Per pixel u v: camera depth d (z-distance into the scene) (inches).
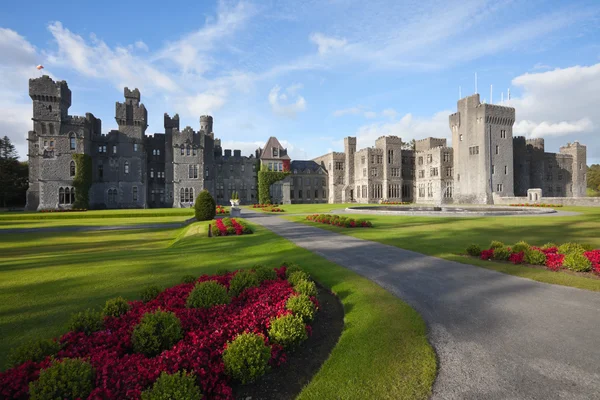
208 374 189.0
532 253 466.0
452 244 639.1
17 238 997.2
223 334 227.6
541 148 3277.6
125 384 170.7
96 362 186.1
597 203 1865.2
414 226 952.3
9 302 347.3
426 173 3208.7
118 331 231.8
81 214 1649.9
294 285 346.3
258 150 3627.0
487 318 282.8
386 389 187.8
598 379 191.9
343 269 454.9
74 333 230.2
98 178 2642.7
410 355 223.0
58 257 628.7
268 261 529.0
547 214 1330.0
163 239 973.2
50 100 2353.6
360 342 243.8
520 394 179.9
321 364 225.0
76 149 2410.2
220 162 3218.5
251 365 194.5
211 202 1307.8
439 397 179.3
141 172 2743.6
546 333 252.8
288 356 236.7
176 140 2728.8
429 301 326.0
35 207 2480.3
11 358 195.8
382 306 312.0
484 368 206.1
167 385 161.3
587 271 421.7
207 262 537.3
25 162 3651.6
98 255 630.5
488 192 2657.5
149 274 460.4
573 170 3420.3
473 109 2763.3
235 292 334.0
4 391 163.0
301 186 3533.5
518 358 217.2
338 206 2390.5
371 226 946.7
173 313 241.4
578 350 226.1
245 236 821.2
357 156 3412.9
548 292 348.8
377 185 3221.0
